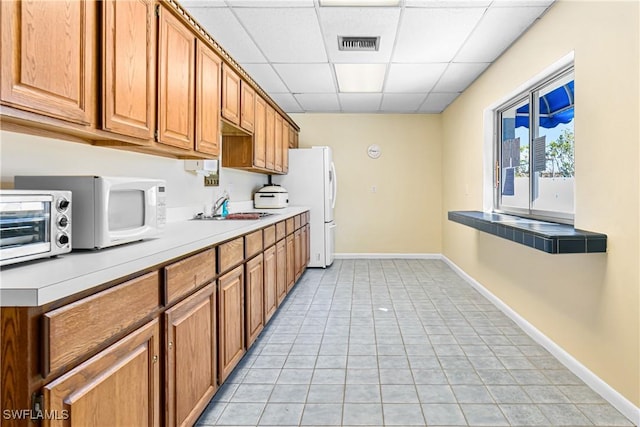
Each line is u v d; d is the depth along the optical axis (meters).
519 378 2.20
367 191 6.01
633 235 1.77
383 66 3.76
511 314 3.20
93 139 1.75
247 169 4.09
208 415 1.85
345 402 1.96
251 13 2.70
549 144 2.84
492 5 2.55
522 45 2.99
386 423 1.77
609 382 1.94
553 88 2.77
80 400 0.98
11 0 1.07
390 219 6.01
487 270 3.83
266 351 2.61
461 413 1.85
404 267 5.39
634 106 1.75
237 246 2.26
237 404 1.95
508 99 3.42
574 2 2.26
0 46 1.04
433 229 5.97
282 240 3.52
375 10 2.65
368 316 3.33
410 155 5.96
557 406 1.90
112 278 1.10
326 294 4.04
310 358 2.50
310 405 1.93
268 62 3.67
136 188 1.58
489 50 3.32
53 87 1.23
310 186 5.28
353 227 6.05
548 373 2.26
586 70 2.14
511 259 3.22
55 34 1.24
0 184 1.38
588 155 2.13
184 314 1.56
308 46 3.28
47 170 1.60
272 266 3.13
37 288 0.85
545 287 2.62
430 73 3.97
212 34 3.03
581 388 2.08
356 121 5.98
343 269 5.27
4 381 0.86
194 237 1.78
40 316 0.88
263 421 1.80
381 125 5.96
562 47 2.40
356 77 4.11
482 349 2.62
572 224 2.49
